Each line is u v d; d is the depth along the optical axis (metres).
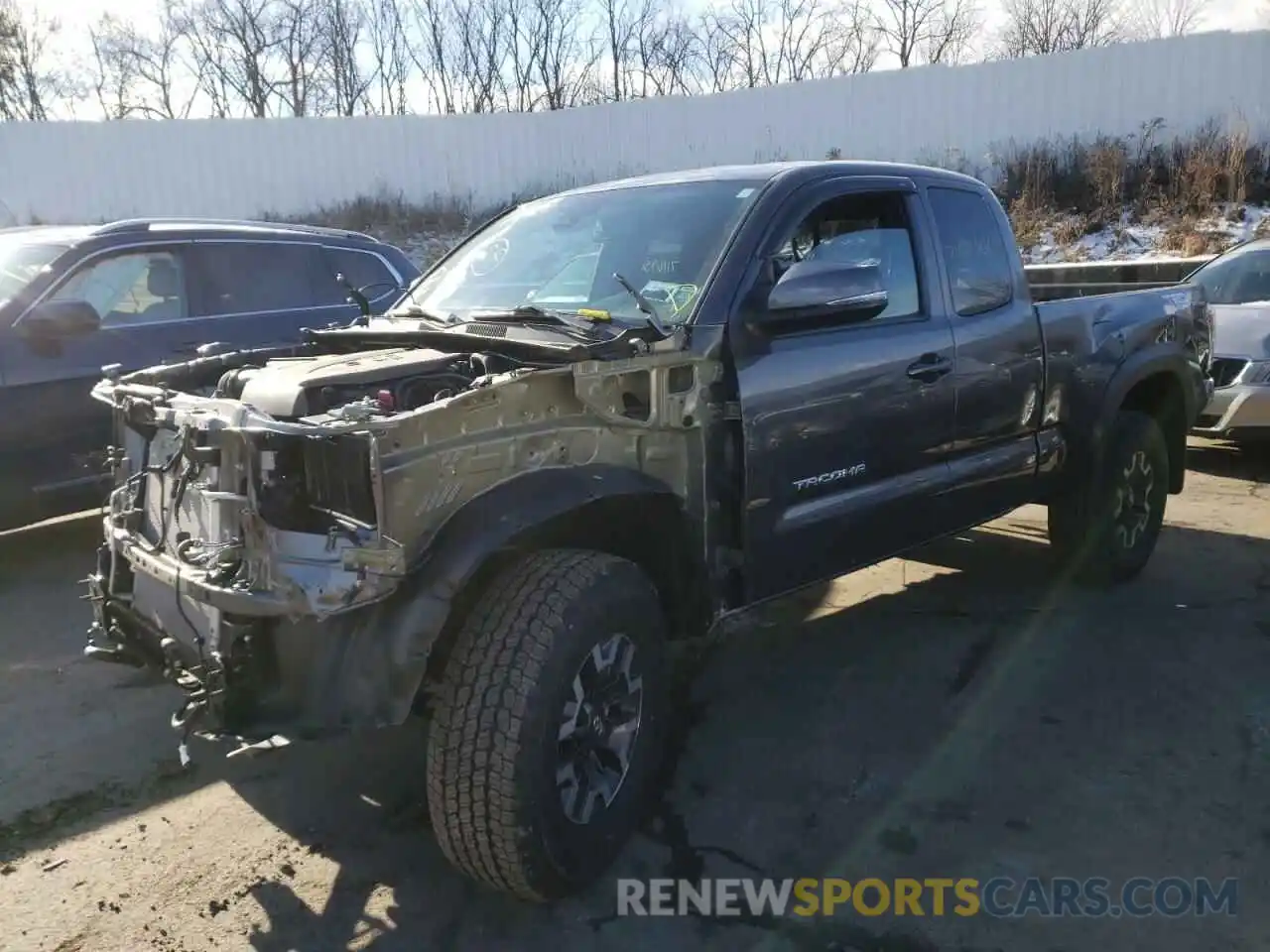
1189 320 5.67
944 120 19.12
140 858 3.12
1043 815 3.29
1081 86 18.25
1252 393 7.43
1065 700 4.10
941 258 4.30
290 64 29.12
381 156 21.98
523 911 2.86
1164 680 4.26
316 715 2.62
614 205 4.10
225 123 21.39
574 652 2.71
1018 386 4.59
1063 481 5.03
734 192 3.82
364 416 2.53
